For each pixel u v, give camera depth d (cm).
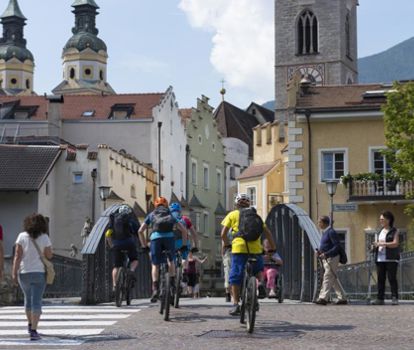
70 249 7538
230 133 13725
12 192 7038
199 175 11088
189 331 1861
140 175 8694
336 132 5772
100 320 2117
